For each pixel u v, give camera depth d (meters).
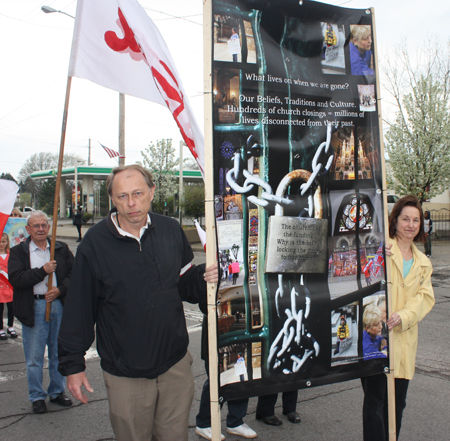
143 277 2.09
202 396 3.16
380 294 2.54
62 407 3.76
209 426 3.20
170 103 2.71
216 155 2.12
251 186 2.20
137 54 2.97
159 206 28.98
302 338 2.32
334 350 2.40
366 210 2.50
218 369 2.11
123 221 2.15
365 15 2.49
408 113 17.95
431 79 17.84
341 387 4.17
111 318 2.10
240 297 2.18
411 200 2.75
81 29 2.88
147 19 2.78
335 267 2.41
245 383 2.20
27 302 3.63
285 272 2.28
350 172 2.45
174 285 2.19
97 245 2.10
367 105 2.49
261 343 2.22
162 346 2.11
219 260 2.12
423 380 4.23
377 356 2.52
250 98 2.20
